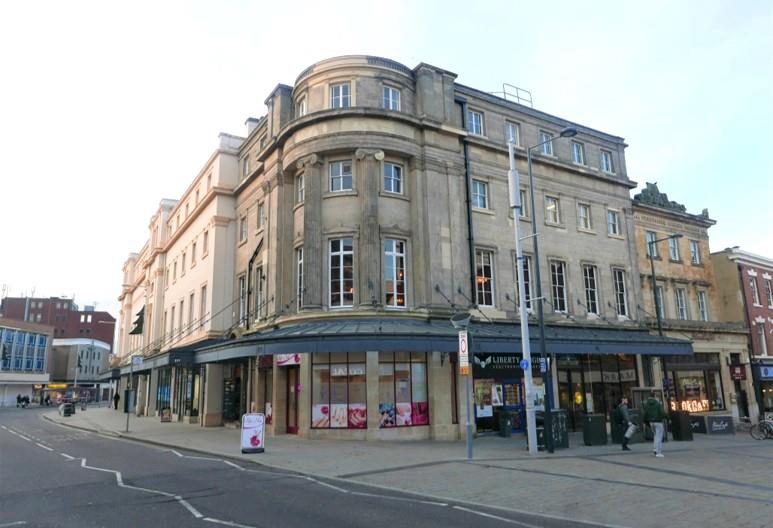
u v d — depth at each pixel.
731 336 34.75
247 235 30.05
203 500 9.80
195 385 32.19
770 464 14.29
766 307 38.44
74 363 103.56
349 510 9.02
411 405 20.81
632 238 31.11
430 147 23.75
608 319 28.48
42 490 10.89
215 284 30.77
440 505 9.45
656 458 15.48
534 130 28.27
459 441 20.06
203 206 34.03
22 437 24.30
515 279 25.59
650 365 29.11
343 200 22.33
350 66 23.34
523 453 16.41
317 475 12.49
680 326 31.81
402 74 23.98
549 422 17.09
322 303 21.77
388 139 22.62
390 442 19.28
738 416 32.88
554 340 21.94
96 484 11.48
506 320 24.20
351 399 20.39
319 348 18.41
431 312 21.91
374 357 20.30
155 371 41.94
